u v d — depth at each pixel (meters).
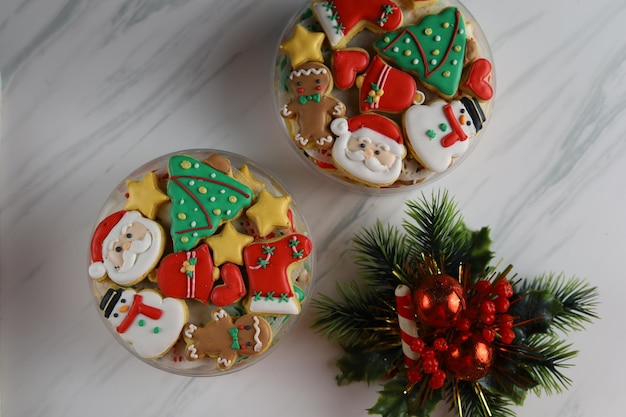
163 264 0.58
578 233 0.68
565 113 0.69
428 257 0.59
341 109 0.61
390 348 0.62
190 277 0.58
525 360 0.59
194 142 0.67
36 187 0.67
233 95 0.68
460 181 0.68
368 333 0.62
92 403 0.66
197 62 0.67
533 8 0.69
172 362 0.59
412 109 0.61
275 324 0.60
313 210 0.68
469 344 0.55
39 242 0.66
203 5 0.67
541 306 0.60
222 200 0.59
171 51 0.67
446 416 0.66
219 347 0.58
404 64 0.61
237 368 0.61
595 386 0.68
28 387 0.66
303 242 0.59
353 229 0.67
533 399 0.67
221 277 0.59
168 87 0.67
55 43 0.67
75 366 0.66
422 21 0.62
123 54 0.67
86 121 0.67
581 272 0.68
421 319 0.57
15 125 0.67
